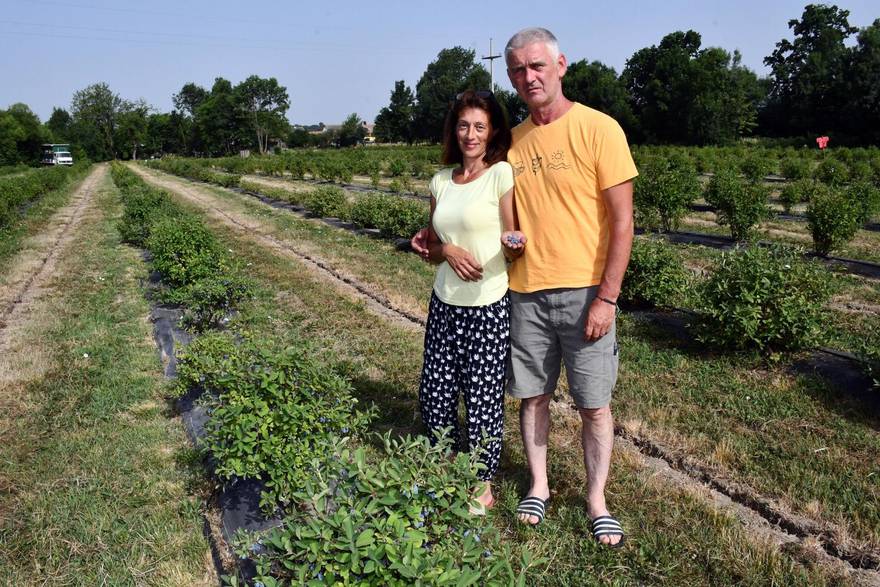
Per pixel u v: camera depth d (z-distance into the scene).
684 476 3.68
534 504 3.16
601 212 2.75
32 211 19.22
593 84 56.88
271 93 94.06
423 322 6.67
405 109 81.00
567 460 3.72
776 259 5.64
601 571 2.83
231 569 2.89
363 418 3.46
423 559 1.91
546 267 2.81
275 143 99.00
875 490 3.40
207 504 3.46
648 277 6.65
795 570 2.80
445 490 2.24
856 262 9.33
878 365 4.59
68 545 3.15
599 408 2.94
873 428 4.14
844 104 48.56
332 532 2.05
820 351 5.40
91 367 5.56
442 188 3.03
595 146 2.64
